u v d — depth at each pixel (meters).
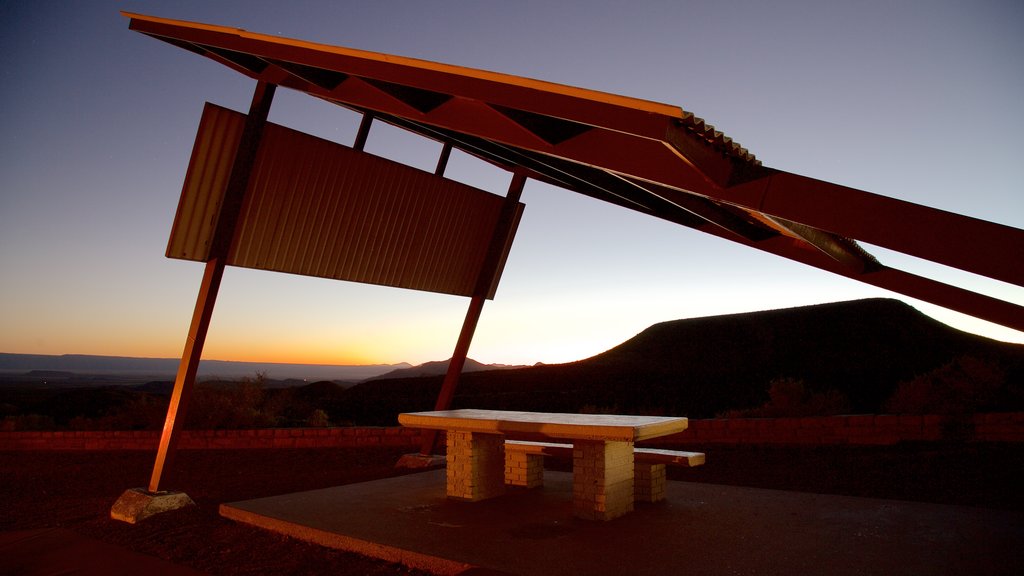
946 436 9.19
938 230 3.36
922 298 5.89
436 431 9.51
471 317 9.66
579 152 4.44
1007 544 4.55
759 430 10.53
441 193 8.86
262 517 6.00
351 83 5.87
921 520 5.34
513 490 7.10
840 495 6.55
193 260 6.68
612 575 4.14
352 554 5.13
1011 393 10.14
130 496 6.72
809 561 4.33
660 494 6.45
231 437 13.14
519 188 9.69
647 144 4.22
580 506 5.69
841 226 3.61
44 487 9.44
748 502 6.27
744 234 6.58
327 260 7.84
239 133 6.83
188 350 6.84
